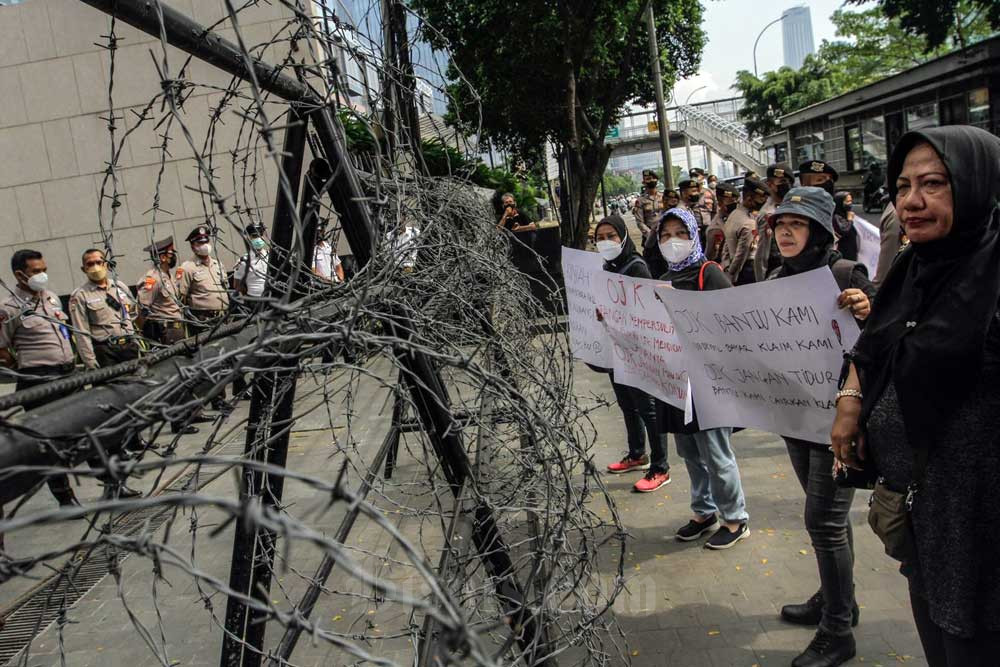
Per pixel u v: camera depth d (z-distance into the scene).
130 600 4.09
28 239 13.09
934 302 2.02
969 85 17.81
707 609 3.61
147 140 12.46
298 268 1.09
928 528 2.00
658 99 19.89
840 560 3.03
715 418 3.38
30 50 12.62
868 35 36.25
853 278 3.01
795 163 34.25
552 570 1.54
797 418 3.07
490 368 2.08
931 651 2.16
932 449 1.99
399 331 1.88
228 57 1.83
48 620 3.96
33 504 5.71
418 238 1.83
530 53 16.09
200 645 3.62
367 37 2.07
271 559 2.27
